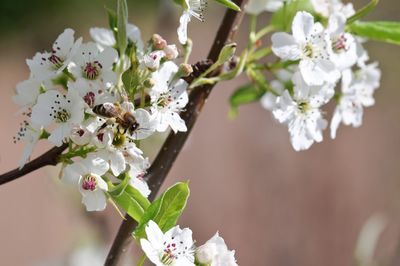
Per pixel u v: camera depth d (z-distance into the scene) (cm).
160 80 50
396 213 91
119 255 52
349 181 152
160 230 49
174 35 76
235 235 140
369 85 57
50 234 149
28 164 50
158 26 76
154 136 67
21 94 51
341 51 54
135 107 51
